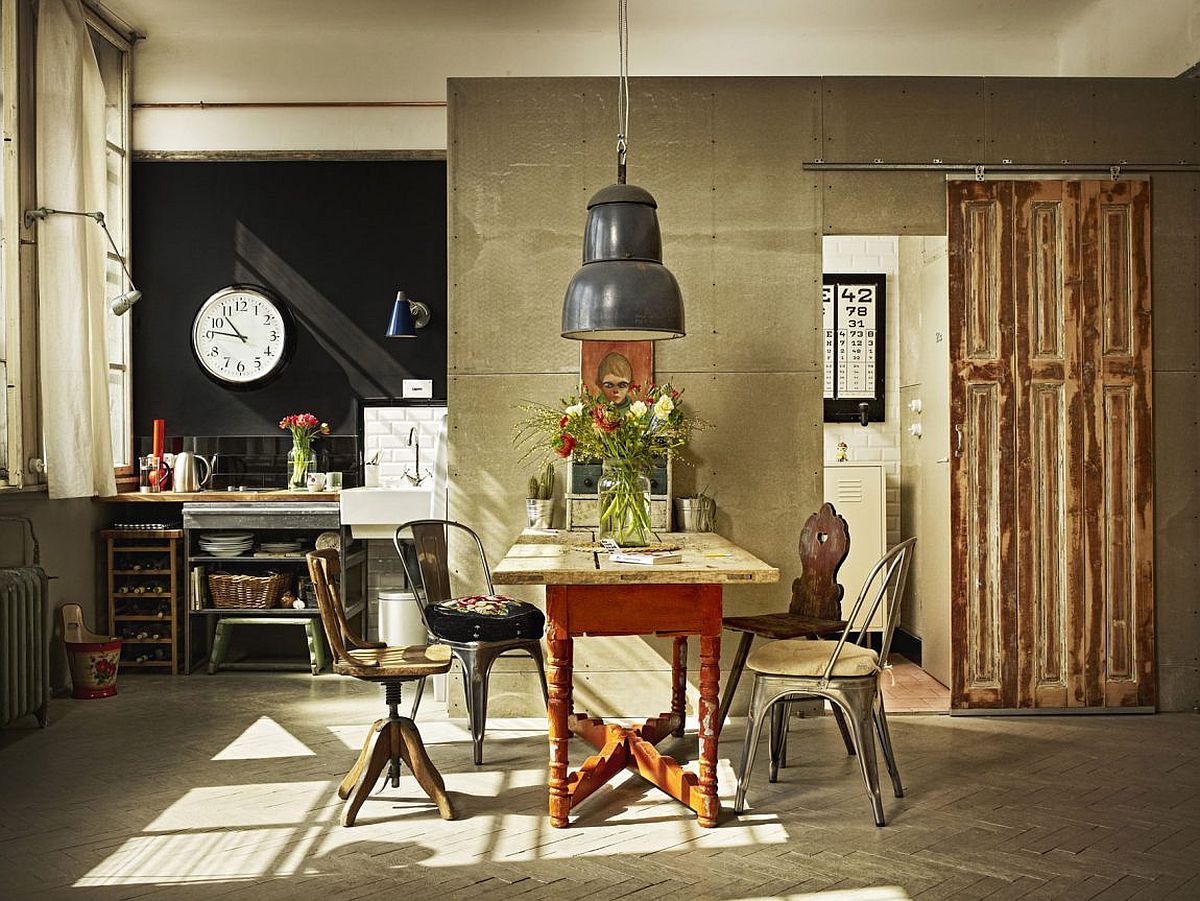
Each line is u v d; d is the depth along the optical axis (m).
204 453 6.77
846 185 5.21
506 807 3.90
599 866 3.34
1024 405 5.24
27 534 5.43
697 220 5.19
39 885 3.20
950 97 5.22
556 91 5.18
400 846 3.52
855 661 3.76
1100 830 3.63
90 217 5.64
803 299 5.21
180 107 6.72
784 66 6.74
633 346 5.18
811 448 5.20
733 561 3.81
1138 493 5.27
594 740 4.54
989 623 5.24
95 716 5.27
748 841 3.55
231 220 6.78
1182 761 4.45
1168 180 5.28
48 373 5.38
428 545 4.76
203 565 6.48
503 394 5.19
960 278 5.22
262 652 6.80
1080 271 5.24
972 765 4.39
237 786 4.15
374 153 6.74
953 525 5.23
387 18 6.50
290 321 6.77
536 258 5.18
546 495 5.07
